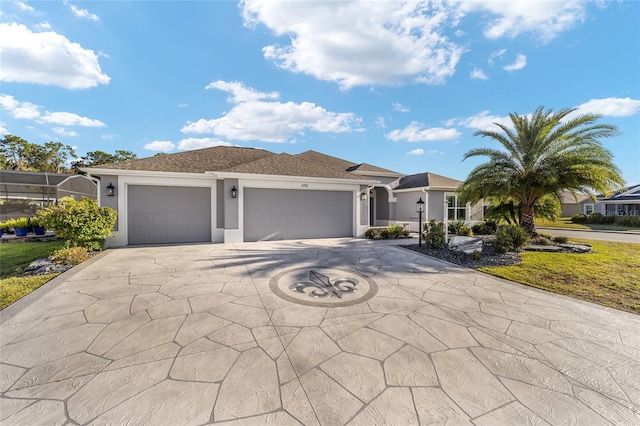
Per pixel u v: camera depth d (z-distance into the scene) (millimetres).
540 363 3441
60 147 43531
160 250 10836
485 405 2686
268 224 13742
